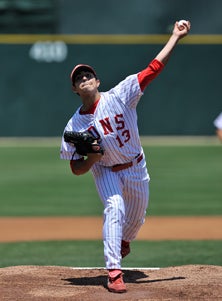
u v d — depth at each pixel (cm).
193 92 8775
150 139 8762
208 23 8731
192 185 5719
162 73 8744
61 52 8712
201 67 8744
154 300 2122
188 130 8806
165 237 3784
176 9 8738
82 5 8769
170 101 8781
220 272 2555
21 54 8725
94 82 2283
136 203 2414
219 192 5372
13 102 8781
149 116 8800
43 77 8731
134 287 2312
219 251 3388
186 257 3250
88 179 6162
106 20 8738
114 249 2256
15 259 3247
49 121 8788
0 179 6138
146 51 8700
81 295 2202
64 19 8775
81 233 3912
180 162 7106
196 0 8725
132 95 2272
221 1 8719
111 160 2330
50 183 5912
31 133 8812
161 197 5162
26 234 3897
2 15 8731
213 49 8731
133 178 2359
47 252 3416
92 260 3209
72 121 2350
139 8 8712
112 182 2323
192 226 4078
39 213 4547
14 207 4775
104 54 8706
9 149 8162
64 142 2336
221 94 8781
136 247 3516
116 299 2144
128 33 8719
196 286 2298
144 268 2761
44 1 8769
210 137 8806
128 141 2308
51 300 2136
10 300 2144
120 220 2286
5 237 3819
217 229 3988
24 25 8750
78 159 2336
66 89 8744
